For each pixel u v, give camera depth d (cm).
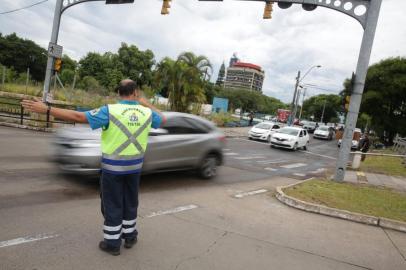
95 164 667
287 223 600
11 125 1552
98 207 559
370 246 528
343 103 1131
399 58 4512
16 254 371
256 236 514
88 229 461
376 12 1078
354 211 688
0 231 426
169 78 2914
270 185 980
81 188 664
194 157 873
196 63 2902
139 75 6338
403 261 480
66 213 515
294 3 1214
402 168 1697
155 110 406
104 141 368
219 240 479
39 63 7406
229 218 590
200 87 2956
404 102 4575
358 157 1569
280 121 6303
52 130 1570
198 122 907
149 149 760
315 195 803
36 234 428
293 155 2053
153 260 392
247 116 6109
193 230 508
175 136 827
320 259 454
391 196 901
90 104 2423
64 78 5397
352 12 1104
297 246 492
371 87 4541
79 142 677
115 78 5756
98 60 5978
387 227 641
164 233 482
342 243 527
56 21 1590
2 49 7038
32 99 330
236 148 1975
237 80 12544
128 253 402
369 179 1269
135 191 396
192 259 407
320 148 2892
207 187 833
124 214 398
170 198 682
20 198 564
